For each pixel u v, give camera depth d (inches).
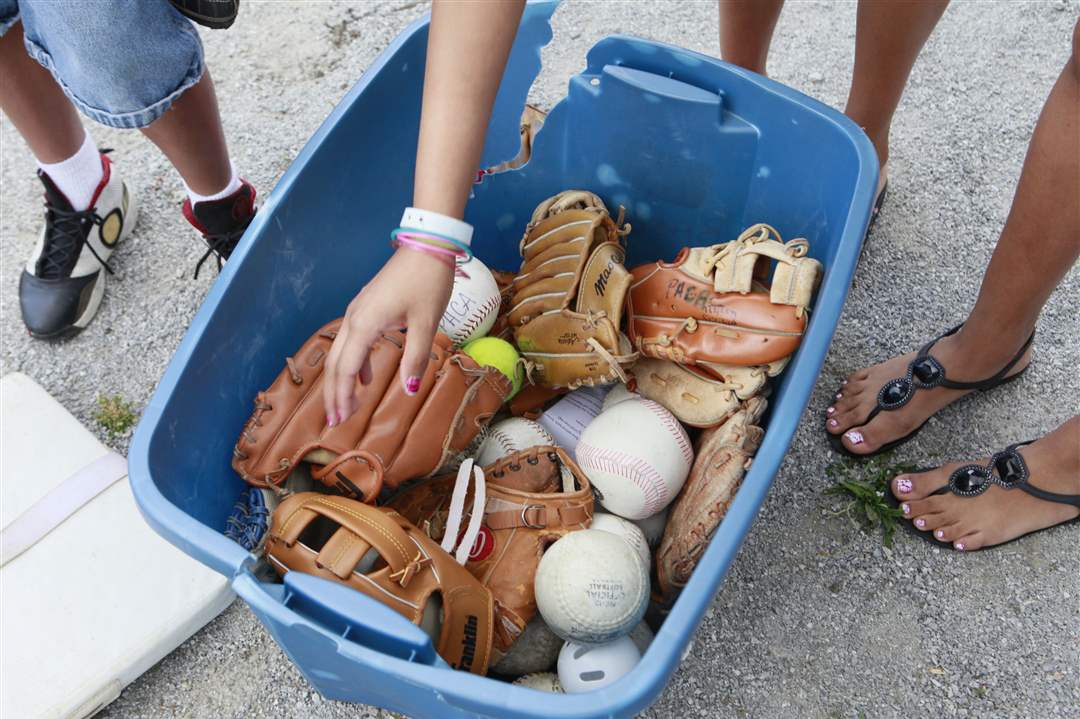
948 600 53.9
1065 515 54.4
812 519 57.2
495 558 46.1
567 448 54.4
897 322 65.4
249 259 46.0
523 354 55.2
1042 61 80.0
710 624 53.3
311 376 47.8
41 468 57.5
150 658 51.5
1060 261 47.1
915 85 78.8
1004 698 50.6
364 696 40.7
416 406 46.7
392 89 50.6
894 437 58.4
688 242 58.8
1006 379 59.8
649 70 52.1
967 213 70.9
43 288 66.2
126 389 64.8
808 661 52.1
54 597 52.6
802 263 47.0
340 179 50.4
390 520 40.6
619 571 42.1
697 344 49.9
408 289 32.9
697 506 46.7
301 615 33.9
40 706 48.9
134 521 55.3
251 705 52.0
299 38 85.0
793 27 83.0
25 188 76.6
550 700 30.9
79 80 48.1
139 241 72.3
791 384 40.0
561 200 55.9
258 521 47.2
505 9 32.6
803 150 48.9
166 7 47.3
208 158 59.3
